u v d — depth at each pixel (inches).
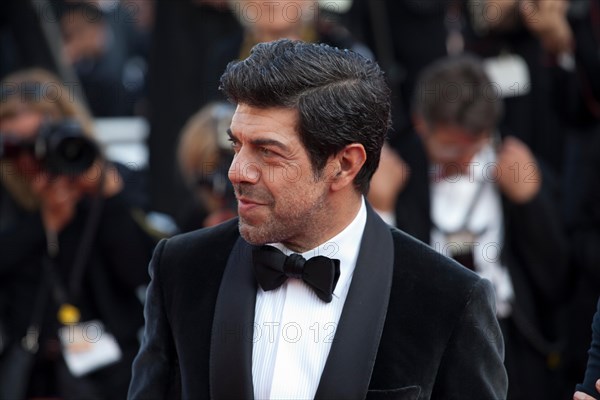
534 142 757.9
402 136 619.5
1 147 557.0
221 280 358.9
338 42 724.0
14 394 551.2
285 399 347.6
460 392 346.3
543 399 606.2
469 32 802.2
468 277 353.4
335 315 353.1
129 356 572.7
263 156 331.3
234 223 371.2
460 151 586.9
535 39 758.5
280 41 338.3
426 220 593.0
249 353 345.4
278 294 356.8
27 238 564.7
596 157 631.8
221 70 736.3
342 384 337.4
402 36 790.5
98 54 975.6
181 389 365.7
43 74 597.0
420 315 347.9
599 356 362.6
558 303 612.4
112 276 573.9
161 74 820.6
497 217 599.2
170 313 362.6
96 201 567.2
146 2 1053.8
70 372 558.9
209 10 820.6
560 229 608.4
